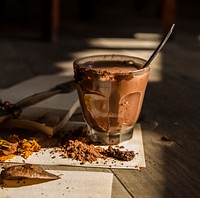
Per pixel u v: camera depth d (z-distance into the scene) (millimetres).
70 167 457
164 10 1347
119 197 405
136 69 503
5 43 1235
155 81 823
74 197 397
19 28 1495
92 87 477
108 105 483
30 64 965
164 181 436
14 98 613
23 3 1799
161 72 912
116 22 1702
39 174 423
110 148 488
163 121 599
